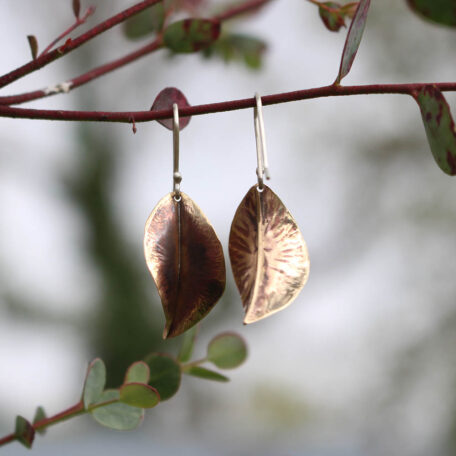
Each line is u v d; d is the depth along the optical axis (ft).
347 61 1.59
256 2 1.98
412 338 8.45
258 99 1.60
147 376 1.69
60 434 7.79
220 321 9.87
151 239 1.59
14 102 1.74
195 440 7.89
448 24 1.64
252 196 1.61
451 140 1.57
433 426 7.88
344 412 8.34
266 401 8.94
